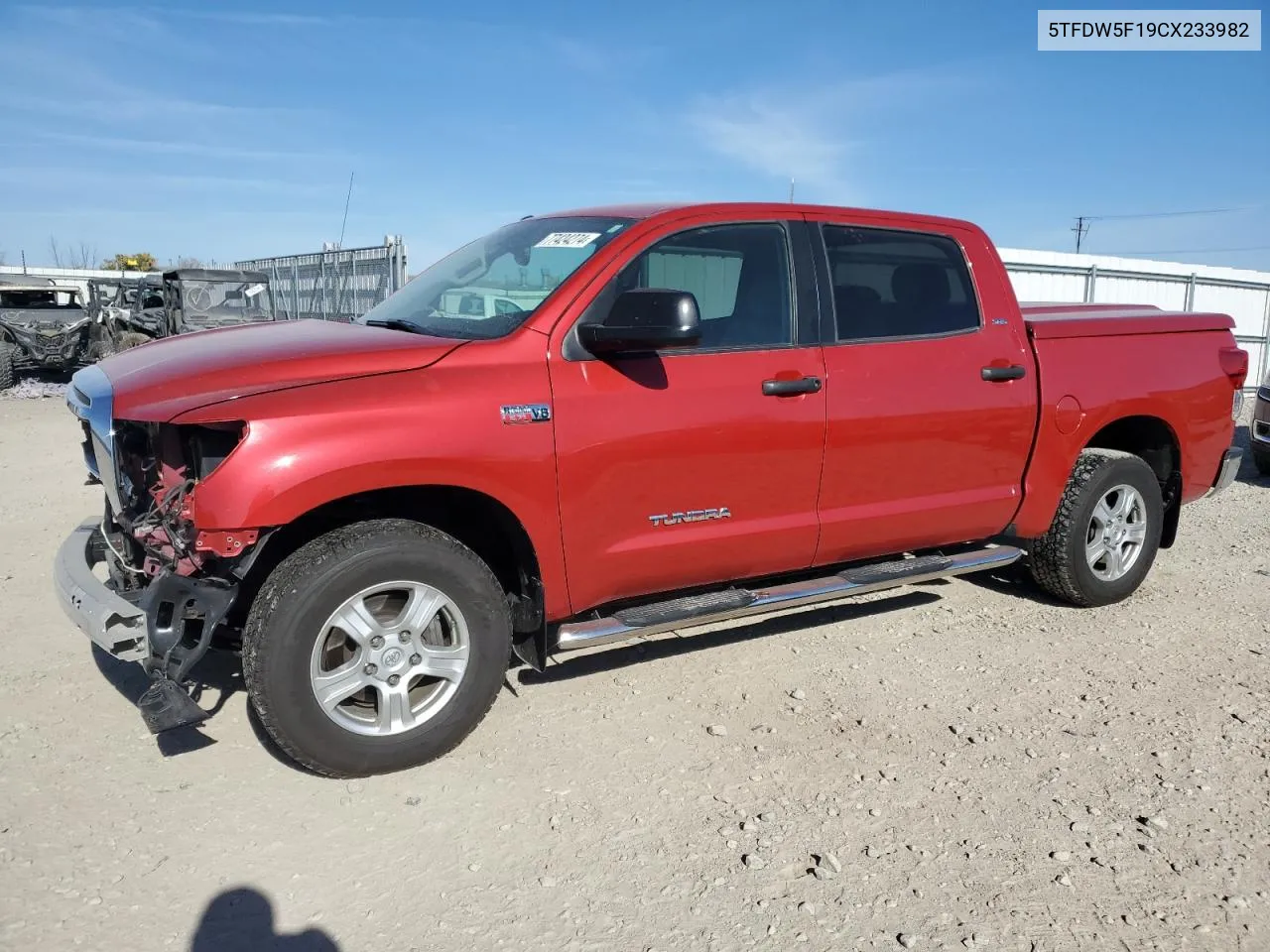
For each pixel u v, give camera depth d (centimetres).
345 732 336
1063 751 380
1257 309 2206
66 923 268
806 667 456
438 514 385
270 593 324
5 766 351
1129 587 548
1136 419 553
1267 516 808
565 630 381
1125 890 296
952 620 526
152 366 360
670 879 296
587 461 368
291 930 270
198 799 332
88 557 395
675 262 398
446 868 299
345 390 331
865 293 446
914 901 288
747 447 403
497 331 371
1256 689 441
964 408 462
